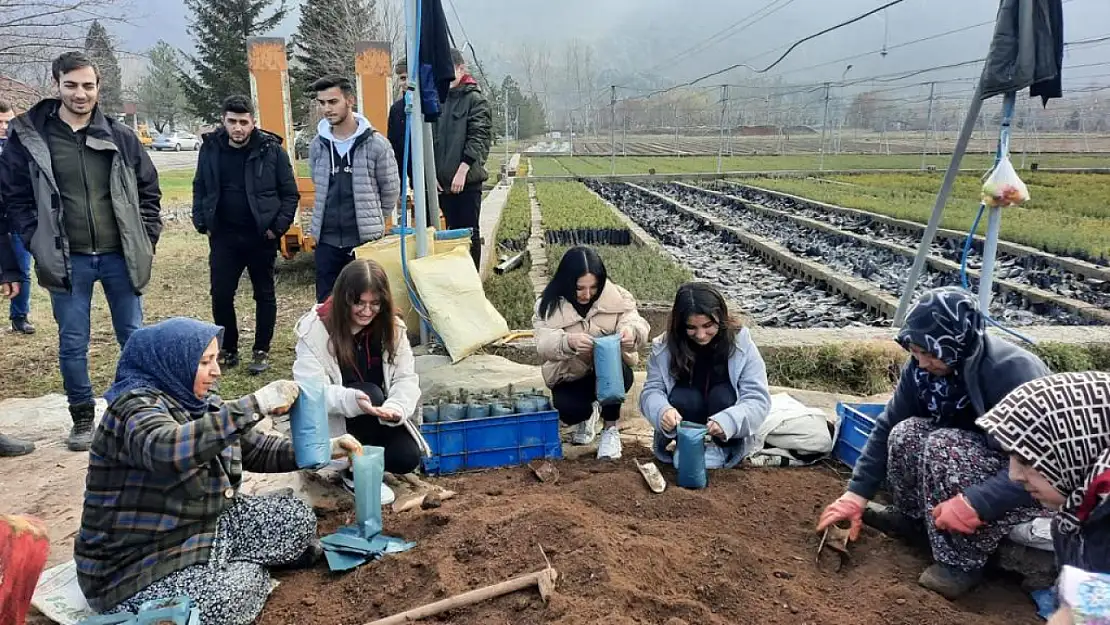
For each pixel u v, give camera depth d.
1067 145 53.91
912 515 3.44
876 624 2.77
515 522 3.31
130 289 5.08
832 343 6.36
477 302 5.53
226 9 30.50
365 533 3.39
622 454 4.50
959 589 3.01
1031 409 2.11
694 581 3.00
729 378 4.21
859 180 29.97
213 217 6.23
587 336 4.32
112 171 4.87
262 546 3.15
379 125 9.21
